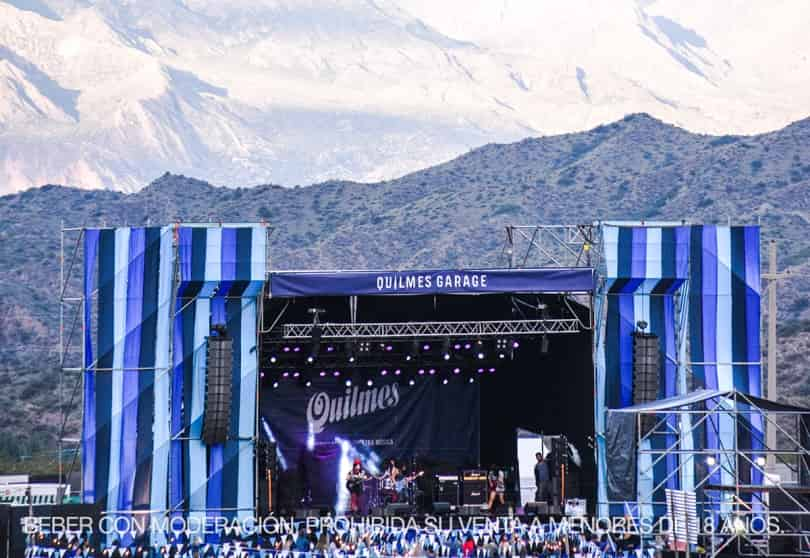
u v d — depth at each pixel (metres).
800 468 31.05
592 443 36.72
